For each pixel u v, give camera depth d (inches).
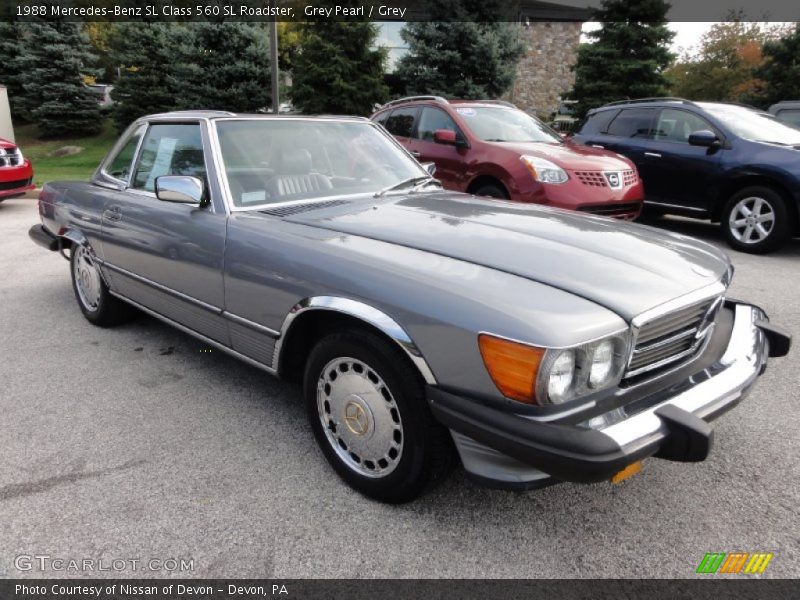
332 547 86.5
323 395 100.8
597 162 251.8
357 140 146.0
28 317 186.7
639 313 78.7
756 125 286.7
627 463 71.6
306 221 109.3
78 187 171.8
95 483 101.0
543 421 73.3
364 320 86.9
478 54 701.9
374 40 715.4
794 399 131.5
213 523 91.4
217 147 123.5
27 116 895.7
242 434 117.3
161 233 129.3
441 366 79.8
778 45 853.8
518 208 123.6
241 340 114.7
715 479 103.3
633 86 716.0
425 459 86.4
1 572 81.7
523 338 72.1
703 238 307.6
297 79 698.2
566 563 84.0
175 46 709.3
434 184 147.4
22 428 118.9
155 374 144.6
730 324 104.3
